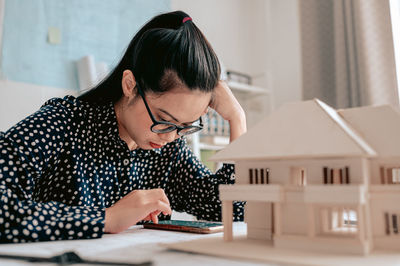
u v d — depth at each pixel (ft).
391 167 1.75
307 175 1.64
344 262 1.29
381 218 1.55
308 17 7.18
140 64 2.59
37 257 1.42
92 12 6.16
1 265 1.36
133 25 6.64
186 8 7.74
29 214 2.00
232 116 3.27
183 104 2.49
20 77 5.39
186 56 2.42
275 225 1.65
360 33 6.29
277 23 8.79
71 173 2.83
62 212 2.12
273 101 8.74
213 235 2.15
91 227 2.04
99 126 3.03
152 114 2.62
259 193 1.67
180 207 3.84
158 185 3.73
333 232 1.68
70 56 5.88
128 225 2.24
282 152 1.57
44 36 5.65
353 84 6.36
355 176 1.52
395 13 6.45
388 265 1.25
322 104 1.69
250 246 1.66
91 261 1.36
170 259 1.45
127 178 3.26
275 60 8.77
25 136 2.31
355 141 1.46
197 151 6.22
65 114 2.81
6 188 2.06
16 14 5.42
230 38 8.65
